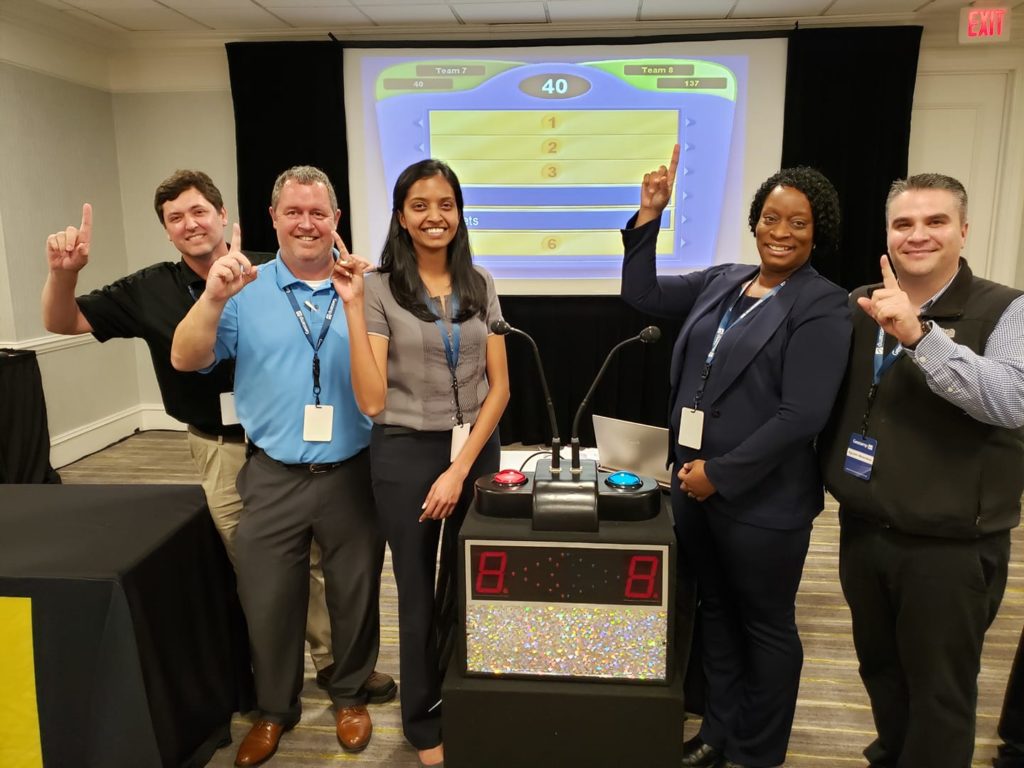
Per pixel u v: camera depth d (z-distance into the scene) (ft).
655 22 14.47
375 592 6.22
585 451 9.12
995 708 6.76
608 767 4.28
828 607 8.82
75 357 14.97
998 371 4.07
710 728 5.76
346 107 14.90
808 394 4.66
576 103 14.55
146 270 6.56
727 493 4.81
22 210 13.41
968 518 4.42
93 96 15.31
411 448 5.24
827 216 4.83
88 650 4.42
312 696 6.93
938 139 14.60
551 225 15.01
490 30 14.84
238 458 6.48
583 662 4.25
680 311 6.04
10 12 12.82
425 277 5.39
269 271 5.72
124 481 13.62
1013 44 13.99
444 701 4.29
